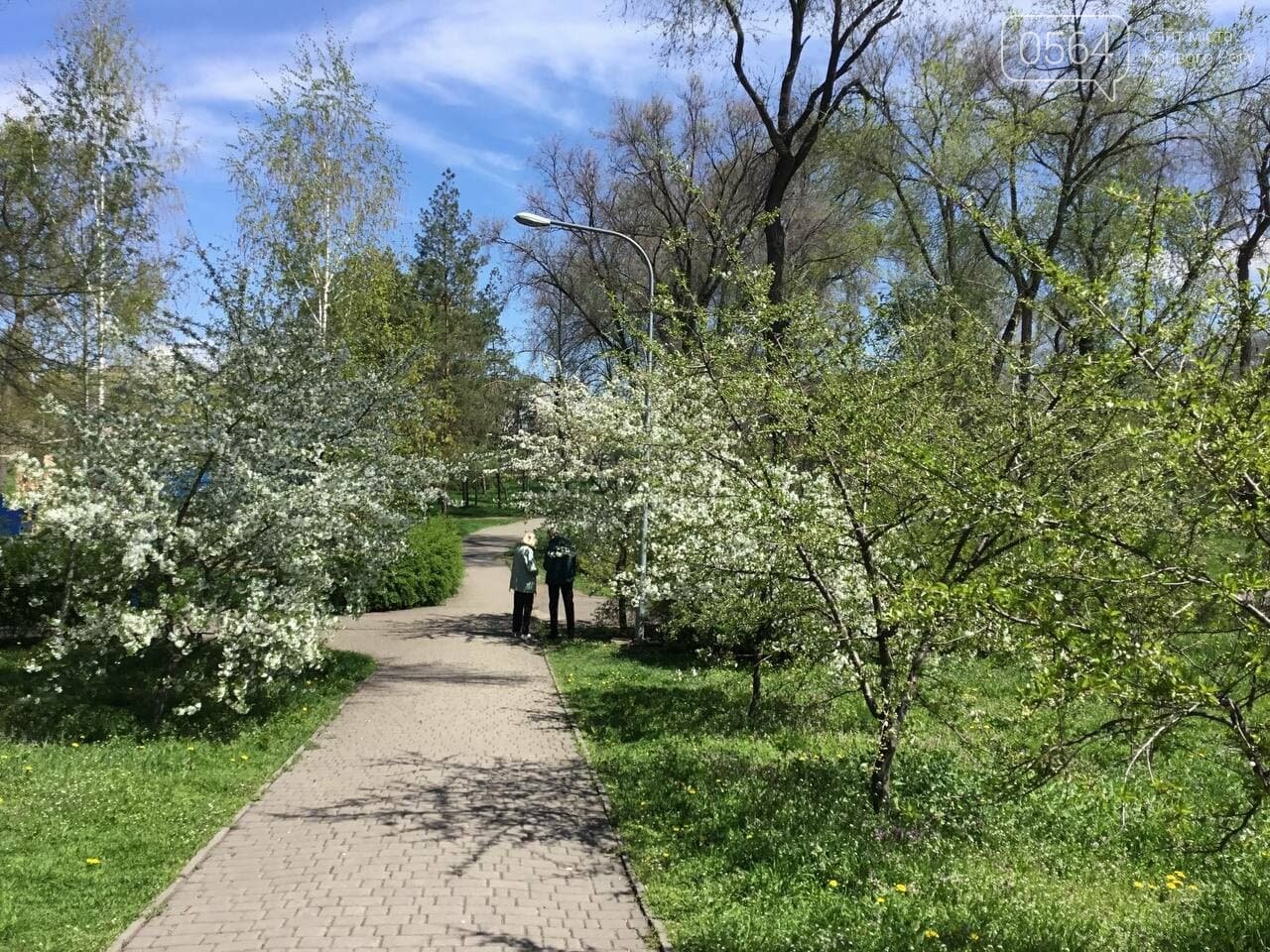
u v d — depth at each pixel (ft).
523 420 117.50
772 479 21.83
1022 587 11.85
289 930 14.70
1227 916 14.17
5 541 32.01
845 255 78.23
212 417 28.40
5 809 19.27
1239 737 10.82
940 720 20.71
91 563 27.61
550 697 36.22
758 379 21.15
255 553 27.91
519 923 15.26
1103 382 12.93
